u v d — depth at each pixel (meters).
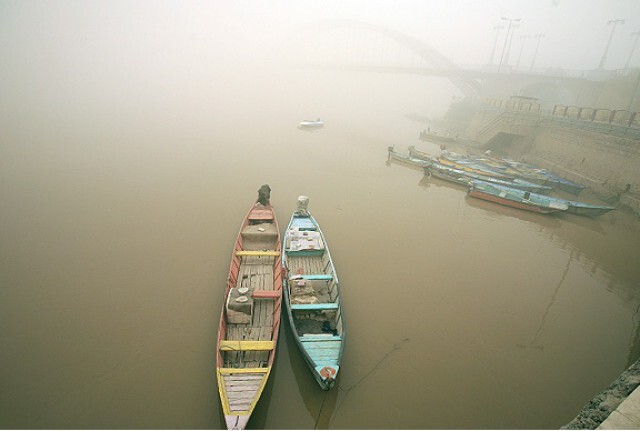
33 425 9.81
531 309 15.82
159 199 23.42
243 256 16.34
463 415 10.87
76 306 13.89
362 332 13.62
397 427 10.37
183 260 17.08
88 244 17.95
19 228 18.95
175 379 11.21
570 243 22.34
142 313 13.72
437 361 12.66
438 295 16.05
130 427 9.88
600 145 30.48
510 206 26.52
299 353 12.13
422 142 47.91
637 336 14.69
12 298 14.09
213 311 13.98
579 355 13.52
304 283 14.34
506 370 12.57
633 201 25.55
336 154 37.38
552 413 11.13
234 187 26.14
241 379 10.06
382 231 21.42
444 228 22.62
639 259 20.94
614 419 8.07
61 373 11.26
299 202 19.88
